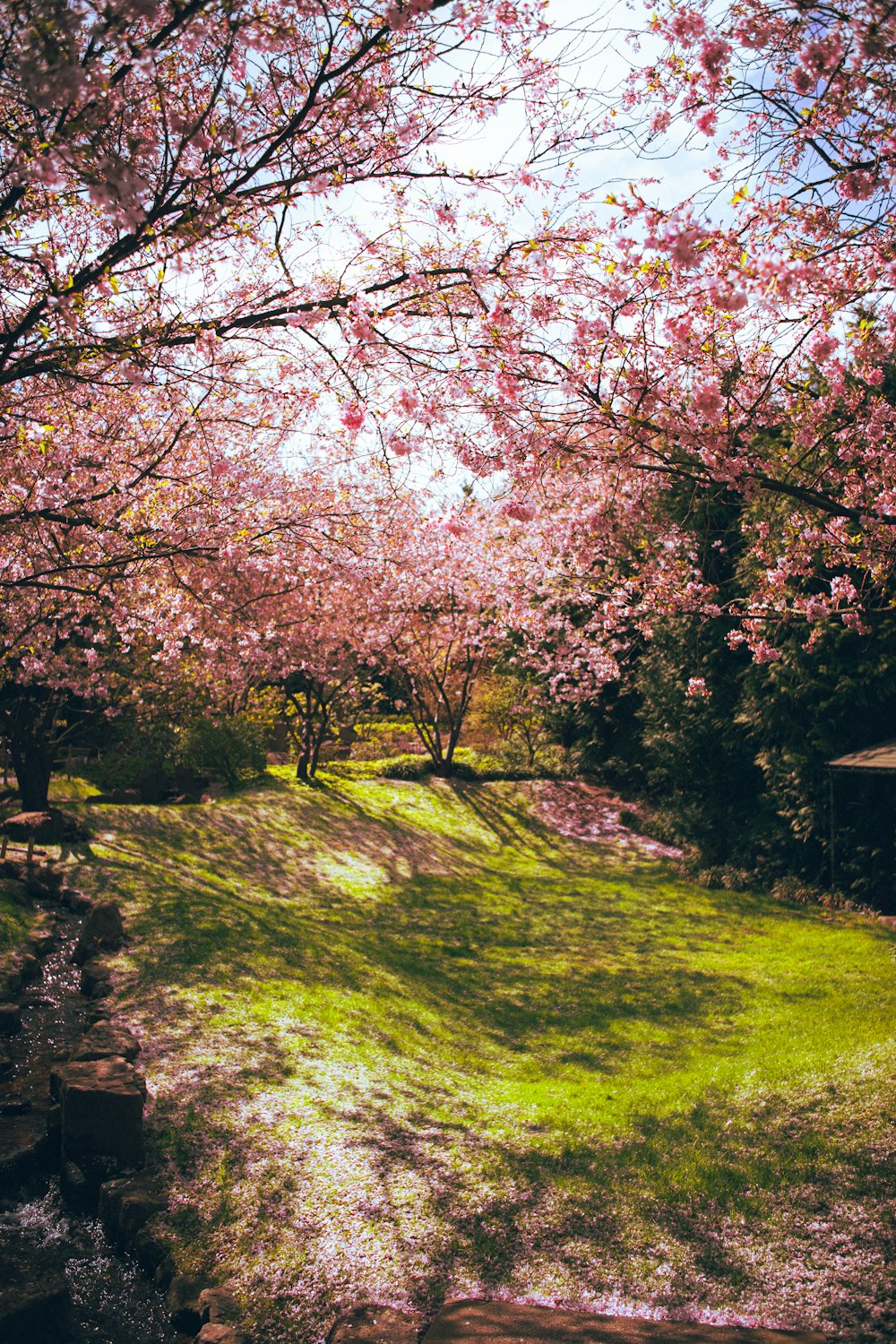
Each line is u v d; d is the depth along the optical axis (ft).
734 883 59.72
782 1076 25.05
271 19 15.17
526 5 16.88
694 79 17.62
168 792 69.21
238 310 21.21
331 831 67.00
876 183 17.37
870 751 52.31
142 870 48.65
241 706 80.64
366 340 19.38
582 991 37.55
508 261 20.47
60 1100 22.08
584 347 20.86
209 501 32.24
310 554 40.55
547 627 62.80
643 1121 23.31
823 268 19.54
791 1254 17.15
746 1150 20.97
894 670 52.85
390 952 42.88
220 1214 19.53
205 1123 23.08
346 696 85.40
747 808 64.85
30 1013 30.25
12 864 43.06
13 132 14.62
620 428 20.86
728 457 20.47
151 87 16.11
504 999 36.65
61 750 77.46
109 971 34.01
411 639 76.02
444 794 83.15
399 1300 16.79
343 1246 18.31
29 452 28.09
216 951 37.40
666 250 16.78
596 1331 15.16
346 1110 24.18
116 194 14.02
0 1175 20.71
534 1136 22.85
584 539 34.30
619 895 58.75
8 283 20.15
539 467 22.99
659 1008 34.81
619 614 41.09
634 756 87.15
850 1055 25.86
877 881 53.31
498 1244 18.30
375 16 16.11
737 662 63.21
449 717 88.53
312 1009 32.27
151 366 18.98
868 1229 17.39
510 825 78.02
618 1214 19.01
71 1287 17.81
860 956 40.60
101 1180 20.81
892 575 26.21
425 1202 19.70
